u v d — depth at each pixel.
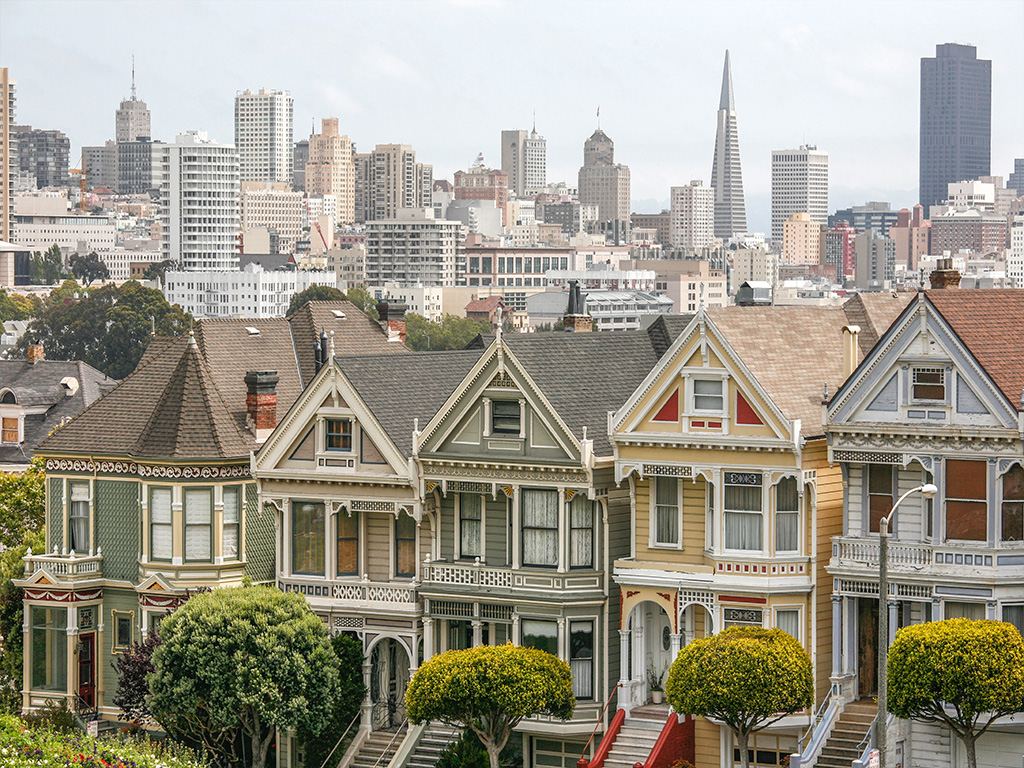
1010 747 61.56
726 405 65.75
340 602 73.31
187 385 77.75
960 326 62.31
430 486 71.56
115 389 80.81
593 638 69.31
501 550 71.12
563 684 66.81
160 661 70.44
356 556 74.00
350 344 86.50
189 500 76.19
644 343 76.31
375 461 72.62
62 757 61.28
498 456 70.06
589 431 69.38
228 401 79.94
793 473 64.69
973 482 61.72
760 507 65.69
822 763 62.81
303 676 69.94
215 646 70.00
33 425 118.50
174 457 75.62
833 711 63.59
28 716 74.06
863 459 63.44
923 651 58.94
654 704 68.88
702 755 66.75
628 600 67.94
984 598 61.25
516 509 70.00
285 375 83.88
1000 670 58.28
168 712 70.56
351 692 72.44
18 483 93.69
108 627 78.50
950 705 61.53
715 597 66.00
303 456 74.12
